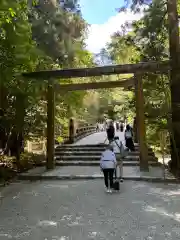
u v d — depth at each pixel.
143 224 5.22
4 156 12.12
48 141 11.45
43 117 12.77
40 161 13.59
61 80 13.26
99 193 7.60
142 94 10.50
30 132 13.64
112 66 9.66
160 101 12.50
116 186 7.73
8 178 9.98
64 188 8.34
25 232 4.87
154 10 11.05
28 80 9.65
